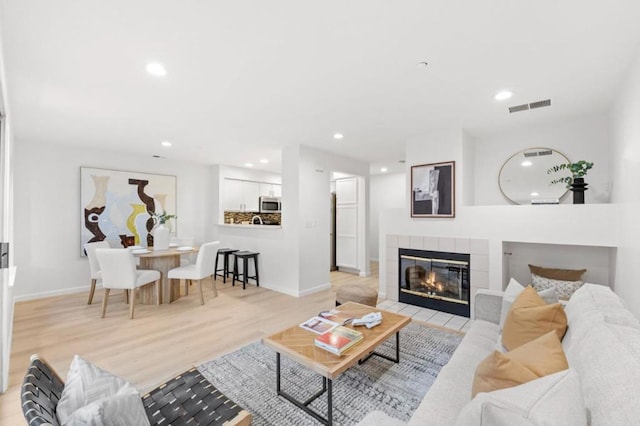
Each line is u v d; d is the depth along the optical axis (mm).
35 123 3422
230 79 2346
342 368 1672
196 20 1641
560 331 1588
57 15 1582
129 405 939
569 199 3336
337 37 1803
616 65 2107
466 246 3496
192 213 6043
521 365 1019
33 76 2266
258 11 1569
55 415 972
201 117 3225
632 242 2135
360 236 6082
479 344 1908
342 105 2885
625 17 1591
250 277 5227
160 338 2941
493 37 1790
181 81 2375
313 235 4727
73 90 2525
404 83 2412
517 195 3627
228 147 4645
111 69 2176
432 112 3062
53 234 4410
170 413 1303
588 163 2992
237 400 1979
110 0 1475
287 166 4625
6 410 1882
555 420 749
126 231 5098
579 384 875
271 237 4902
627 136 2229
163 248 4270
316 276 4781
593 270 3176
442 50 1938
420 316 3531
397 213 4078
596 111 3012
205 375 2277
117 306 3932
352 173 5590
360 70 2203
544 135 3469
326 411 1874
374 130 3684
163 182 5578
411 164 3963
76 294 4465
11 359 2510
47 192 4371
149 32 1748
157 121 3369
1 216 1954
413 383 2156
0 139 1930
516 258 3566
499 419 737
